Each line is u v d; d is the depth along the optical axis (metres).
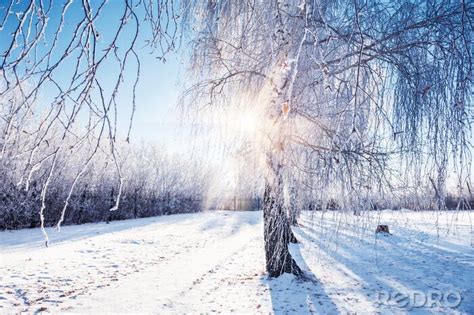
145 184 33.38
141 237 16.56
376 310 6.22
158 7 1.86
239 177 6.90
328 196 4.94
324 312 6.15
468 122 4.21
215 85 6.40
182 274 9.21
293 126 5.07
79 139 1.46
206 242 15.79
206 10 4.87
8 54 1.26
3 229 18.31
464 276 8.56
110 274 9.05
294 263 8.39
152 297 7.13
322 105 4.61
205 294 7.33
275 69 4.37
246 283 8.00
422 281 8.16
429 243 13.12
